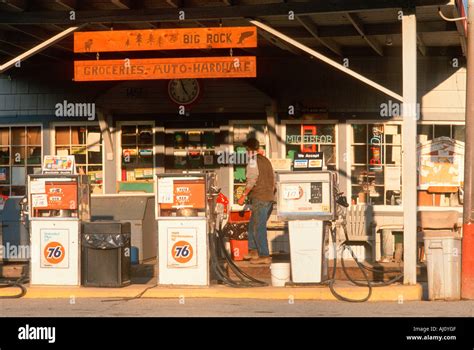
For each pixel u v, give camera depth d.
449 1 11.26
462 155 15.80
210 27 13.30
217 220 12.44
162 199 11.77
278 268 11.84
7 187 17.16
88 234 11.85
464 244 11.22
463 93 15.73
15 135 17.19
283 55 16.06
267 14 12.01
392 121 15.84
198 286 11.67
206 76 12.37
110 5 12.38
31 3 12.51
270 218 15.77
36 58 16.45
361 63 15.91
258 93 15.94
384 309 10.45
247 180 13.04
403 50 11.40
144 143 16.67
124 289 11.66
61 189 11.91
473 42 11.21
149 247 14.60
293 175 11.70
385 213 15.86
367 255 14.30
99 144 16.86
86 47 12.48
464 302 11.09
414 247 11.55
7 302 11.33
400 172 15.88
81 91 16.84
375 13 12.65
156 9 12.27
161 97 16.33
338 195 12.10
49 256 11.95
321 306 10.77
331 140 16.09
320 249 11.66
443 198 15.88
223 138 16.41
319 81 16.03
